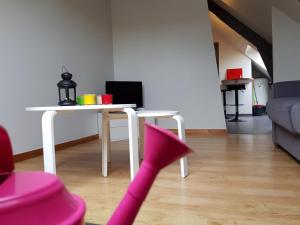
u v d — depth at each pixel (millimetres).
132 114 1539
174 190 1466
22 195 262
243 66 6586
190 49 3820
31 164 2246
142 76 4086
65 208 288
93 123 3684
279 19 3666
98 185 1605
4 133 355
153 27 3998
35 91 2623
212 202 1283
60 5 3057
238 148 2645
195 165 2018
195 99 3824
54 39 2938
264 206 1219
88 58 3590
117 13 4188
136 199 297
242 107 6695
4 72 2262
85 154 2625
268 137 3277
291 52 3660
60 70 3025
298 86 2443
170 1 3887
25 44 2510
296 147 1862
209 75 3752
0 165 347
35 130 2605
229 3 4391
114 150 2799
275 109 2137
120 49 4191
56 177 325
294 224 1037
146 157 285
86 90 3529
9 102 2307
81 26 3457
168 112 1745
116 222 300
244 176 1698
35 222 256
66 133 3088
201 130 3805
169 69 3936
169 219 1109
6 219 245
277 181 1575
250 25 4625
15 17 2396
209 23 3719
